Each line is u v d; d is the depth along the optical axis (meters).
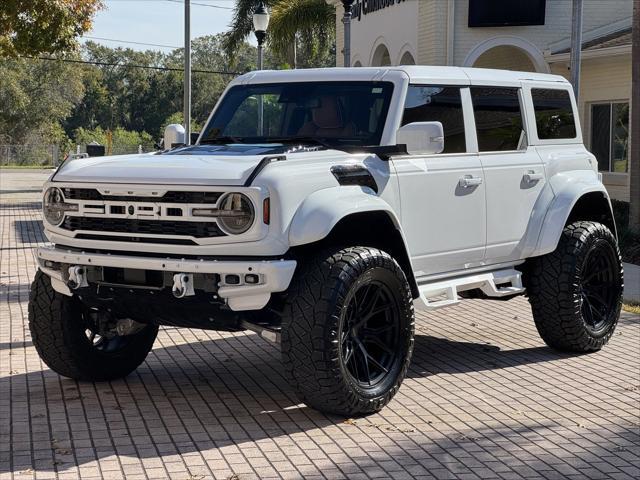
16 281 12.31
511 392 7.12
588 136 22.70
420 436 6.00
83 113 100.81
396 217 6.42
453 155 7.34
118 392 6.95
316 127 7.13
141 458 5.50
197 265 5.85
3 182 41.72
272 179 5.85
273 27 36.47
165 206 5.95
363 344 6.39
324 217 5.92
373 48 27.86
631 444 5.92
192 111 101.25
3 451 5.60
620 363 8.11
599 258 8.52
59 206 6.39
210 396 6.88
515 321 9.96
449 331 9.45
